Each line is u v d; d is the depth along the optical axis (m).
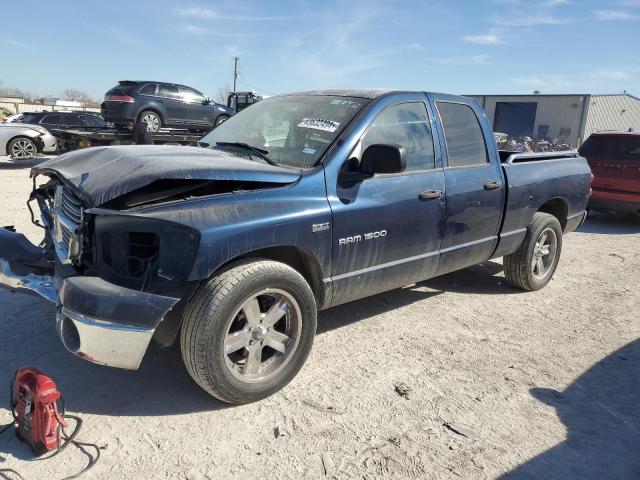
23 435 2.78
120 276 3.02
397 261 4.01
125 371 3.57
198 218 2.93
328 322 4.59
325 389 3.49
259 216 3.12
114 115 15.40
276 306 3.29
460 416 3.26
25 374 2.75
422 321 4.72
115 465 2.68
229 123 4.62
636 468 2.88
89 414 3.08
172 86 16.09
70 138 14.76
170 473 2.65
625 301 5.53
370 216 3.70
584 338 4.53
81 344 2.80
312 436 2.99
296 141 3.84
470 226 4.58
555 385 3.70
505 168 4.93
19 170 14.79
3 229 3.91
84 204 3.06
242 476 2.65
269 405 3.28
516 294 5.61
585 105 40.72
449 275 6.18
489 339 4.41
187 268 2.90
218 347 3.00
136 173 2.99
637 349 4.35
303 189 3.39
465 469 2.79
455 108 4.61
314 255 3.43
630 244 8.57
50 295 3.19
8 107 51.22
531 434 3.12
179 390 3.38
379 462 2.81
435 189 4.18
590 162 10.30
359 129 3.75
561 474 2.79
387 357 3.98
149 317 2.79
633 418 3.34
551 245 5.77
